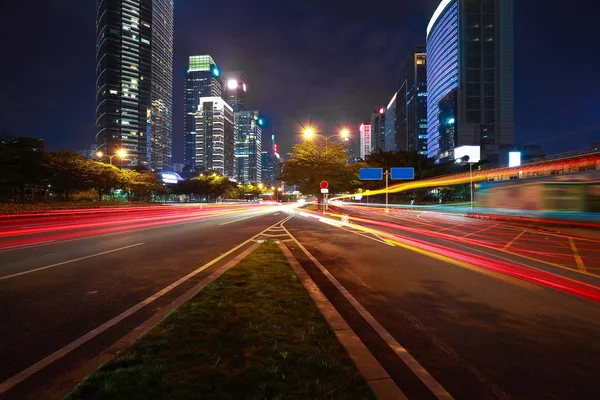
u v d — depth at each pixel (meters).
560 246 12.41
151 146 186.38
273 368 3.10
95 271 7.80
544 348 3.98
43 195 61.50
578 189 22.25
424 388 3.10
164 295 5.91
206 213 39.00
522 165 34.50
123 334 4.25
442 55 148.62
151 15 168.25
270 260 8.55
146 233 16.20
